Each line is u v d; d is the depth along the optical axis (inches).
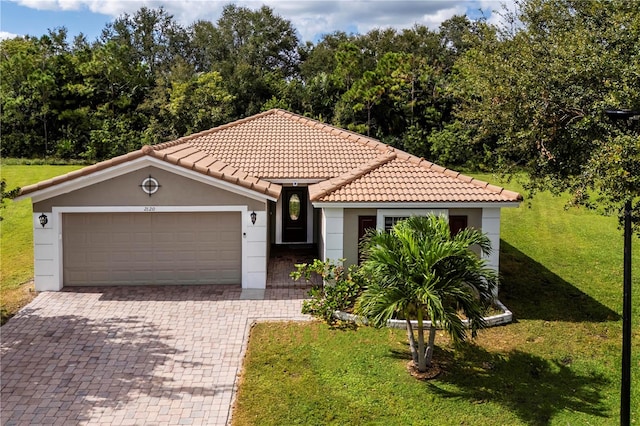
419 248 441.1
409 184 660.7
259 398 432.8
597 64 570.6
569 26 702.5
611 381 472.4
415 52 2460.6
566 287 718.5
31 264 784.3
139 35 2768.2
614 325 592.7
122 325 564.7
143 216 673.0
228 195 663.8
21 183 1366.9
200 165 666.2
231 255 687.7
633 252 884.0
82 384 448.5
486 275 457.1
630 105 510.3
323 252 682.2
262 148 834.8
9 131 1790.1
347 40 2608.3
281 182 740.0
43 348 510.3
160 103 1948.8
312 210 892.6
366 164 735.1
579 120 601.9
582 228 1034.1
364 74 1798.7
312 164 776.9
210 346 520.4
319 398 434.0
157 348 514.3
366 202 619.8
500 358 507.5
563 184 622.5
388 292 435.2
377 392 444.5
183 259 684.1
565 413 421.7
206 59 2849.4
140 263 681.0
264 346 521.7
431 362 492.4
